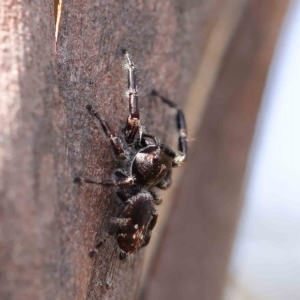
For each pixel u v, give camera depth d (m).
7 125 0.13
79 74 0.14
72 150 0.14
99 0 0.14
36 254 0.13
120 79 0.14
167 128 0.15
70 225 0.13
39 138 0.13
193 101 0.16
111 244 0.14
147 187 0.15
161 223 0.16
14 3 0.13
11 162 0.13
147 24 0.15
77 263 0.14
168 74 0.15
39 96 0.13
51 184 0.13
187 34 0.15
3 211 0.13
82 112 0.14
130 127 0.14
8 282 0.13
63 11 0.14
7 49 0.13
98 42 0.14
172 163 0.15
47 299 0.13
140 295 0.16
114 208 0.14
